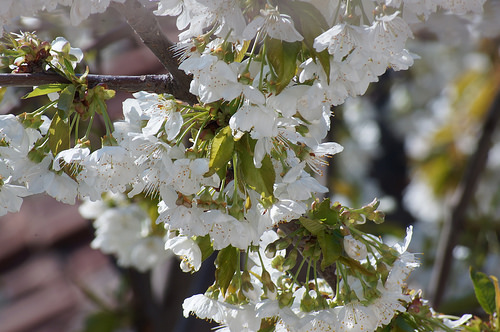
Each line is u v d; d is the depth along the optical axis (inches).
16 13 51.9
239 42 50.9
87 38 66.2
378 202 52.8
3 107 63.9
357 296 52.9
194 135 51.6
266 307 52.0
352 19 50.4
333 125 83.0
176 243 52.2
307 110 50.5
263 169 50.4
